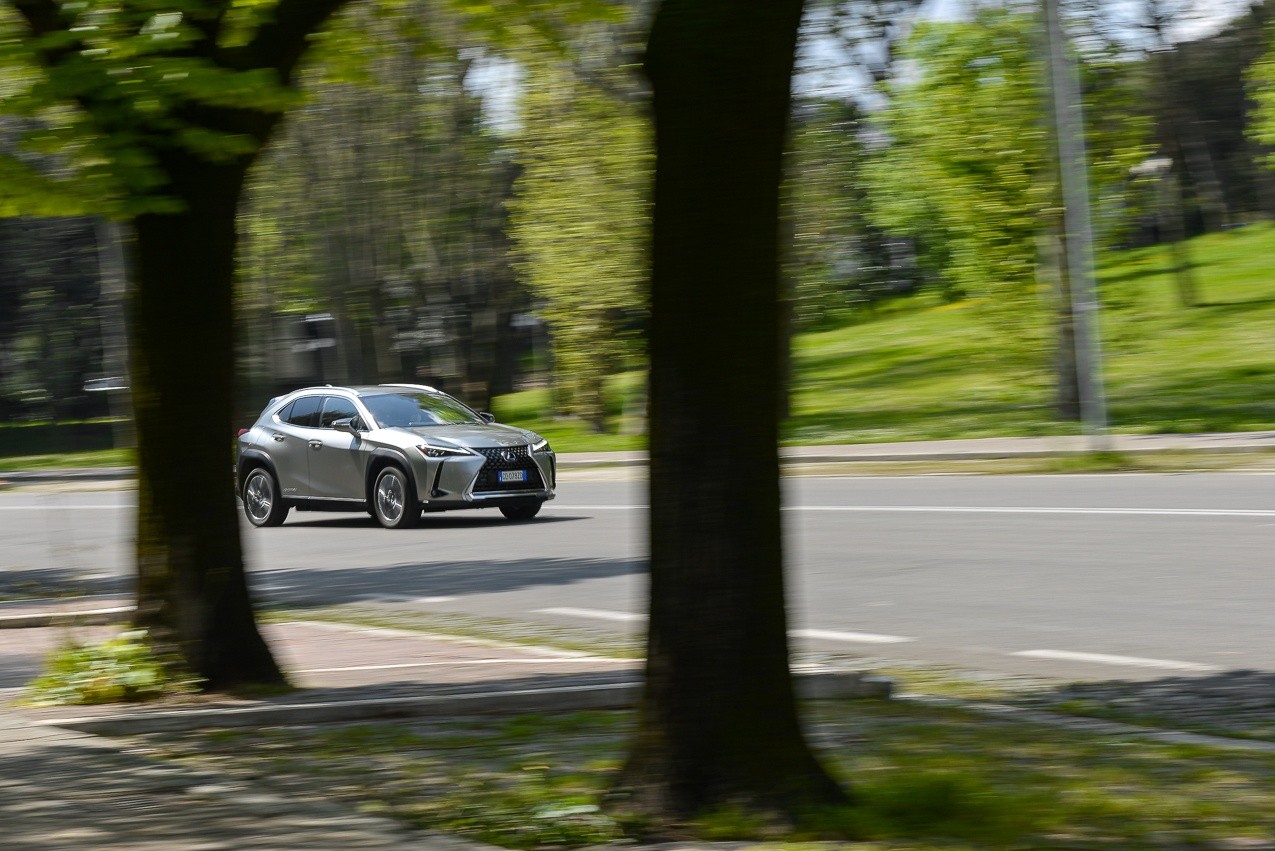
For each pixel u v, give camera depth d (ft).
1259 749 29.17
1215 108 302.04
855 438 146.92
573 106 155.84
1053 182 136.15
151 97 31.73
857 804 23.67
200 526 36.14
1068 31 133.39
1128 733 31.09
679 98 22.48
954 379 192.03
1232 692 35.27
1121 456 104.58
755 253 22.71
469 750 29.96
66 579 73.36
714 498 23.03
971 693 36.76
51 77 31.78
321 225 191.42
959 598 51.65
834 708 34.73
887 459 121.80
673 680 23.30
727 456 22.99
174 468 35.94
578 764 28.19
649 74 22.86
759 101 22.44
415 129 184.65
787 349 23.67
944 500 85.92
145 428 35.99
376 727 32.63
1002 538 67.00
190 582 36.14
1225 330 194.39
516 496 86.22
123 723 32.40
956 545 65.67
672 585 23.30
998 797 24.70
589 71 146.00
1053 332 142.61
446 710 34.04
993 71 137.28
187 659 36.04
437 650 45.47
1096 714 33.65
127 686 35.76
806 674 36.17
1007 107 137.49
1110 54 138.00
